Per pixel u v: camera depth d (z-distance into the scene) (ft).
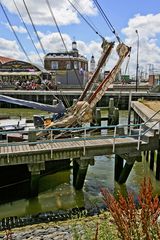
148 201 14.07
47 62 237.04
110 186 49.57
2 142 49.24
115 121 103.81
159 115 77.00
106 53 63.36
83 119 56.29
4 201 42.96
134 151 47.19
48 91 161.68
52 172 52.21
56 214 37.17
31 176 42.73
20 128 59.72
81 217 33.04
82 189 47.26
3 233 30.63
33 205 42.29
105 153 45.91
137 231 13.98
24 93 162.50
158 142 48.21
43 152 42.60
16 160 41.70
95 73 63.98
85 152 44.68
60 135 52.54
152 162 55.52
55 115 67.82
